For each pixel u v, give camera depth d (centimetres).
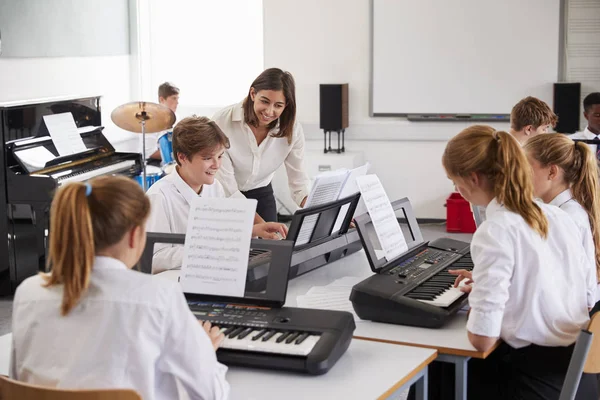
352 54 676
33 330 157
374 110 679
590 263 232
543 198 241
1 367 193
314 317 197
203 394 160
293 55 689
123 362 153
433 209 682
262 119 332
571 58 638
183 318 159
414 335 210
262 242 211
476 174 203
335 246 284
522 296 201
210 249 207
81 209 150
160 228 275
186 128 272
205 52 756
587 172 236
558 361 206
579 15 631
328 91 653
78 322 154
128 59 746
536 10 636
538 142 240
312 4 677
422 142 673
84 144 563
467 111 662
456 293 227
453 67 657
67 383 152
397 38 663
